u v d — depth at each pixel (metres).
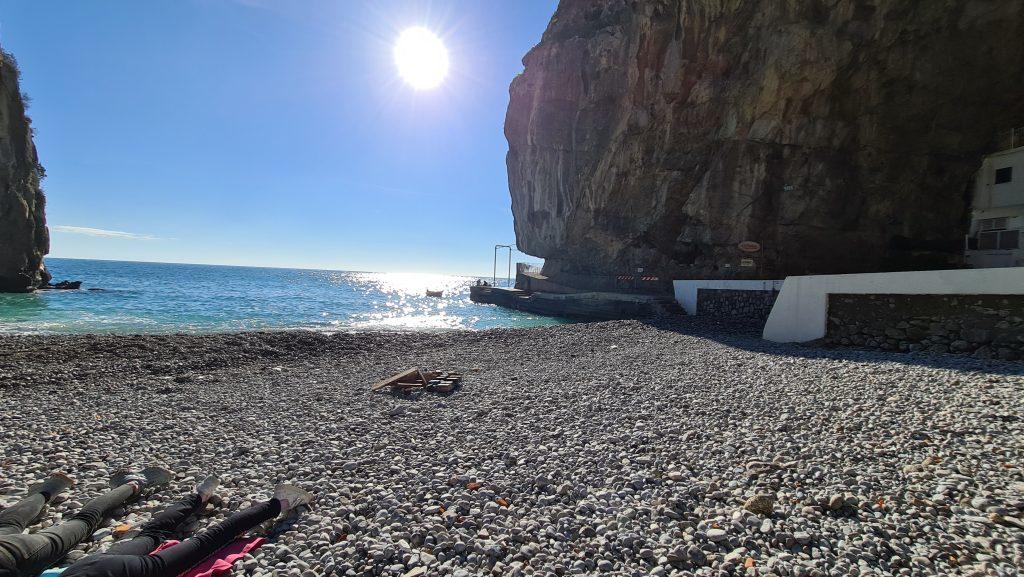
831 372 9.73
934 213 25.69
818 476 4.61
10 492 4.31
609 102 40.12
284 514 3.88
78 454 5.48
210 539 3.23
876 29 23.50
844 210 27.20
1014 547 3.28
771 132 27.45
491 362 13.92
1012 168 22.94
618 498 4.27
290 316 30.30
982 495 4.04
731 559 3.25
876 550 3.35
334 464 5.23
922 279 12.43
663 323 21.11
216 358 13.45
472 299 58.81
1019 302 10.84
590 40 41.72
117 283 59.44
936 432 5.71
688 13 28.77
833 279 14.59
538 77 49.38
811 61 24.91
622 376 10.44
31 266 42.50
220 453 5.69
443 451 5.69
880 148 25.91
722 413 6.94
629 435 6.06
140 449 5.76
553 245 50.78
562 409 7.62
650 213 34.97
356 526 3.82
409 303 49.78
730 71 28.61
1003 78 22.53
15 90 41.53
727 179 29.67
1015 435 5.46
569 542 3.56
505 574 3.13
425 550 3.44
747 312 21.77
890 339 13.17
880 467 4.81
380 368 12.97
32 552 2.85
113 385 10.27
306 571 3.14
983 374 8.77
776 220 28.48
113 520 3.87
